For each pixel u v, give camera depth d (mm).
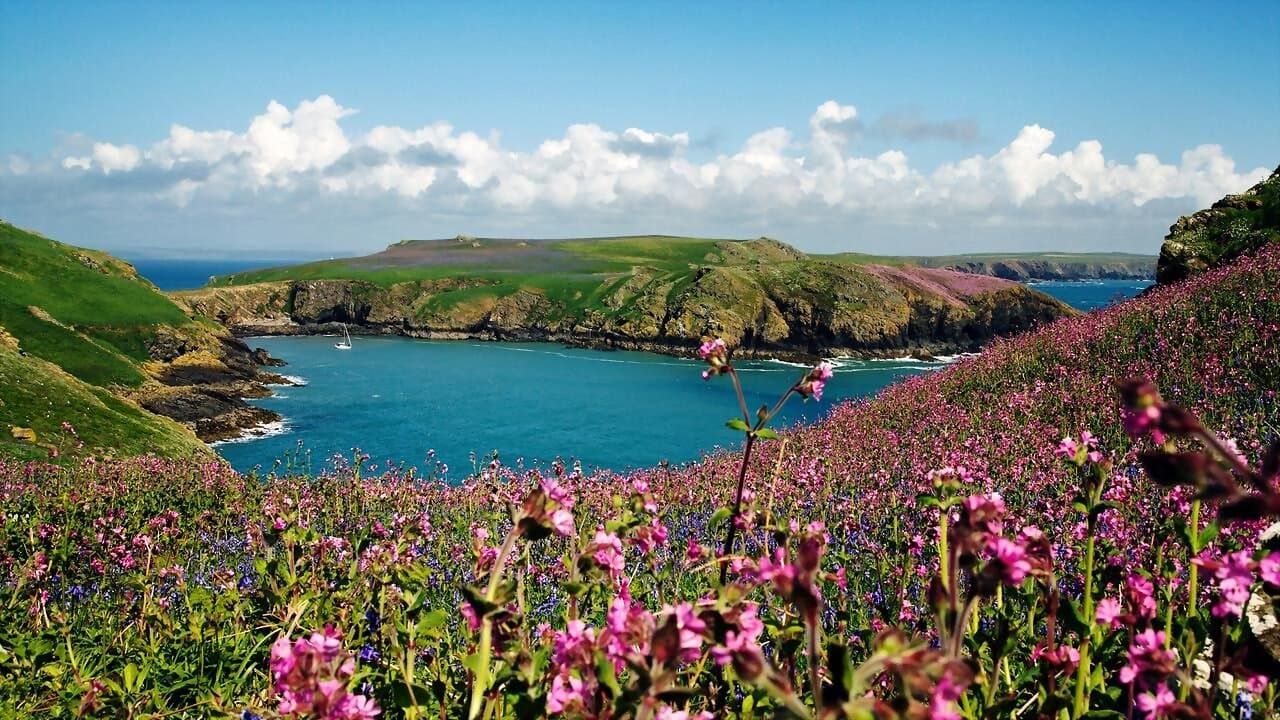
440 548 7496
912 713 1328
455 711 2846
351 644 3703
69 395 38188
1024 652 3361
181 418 49500
